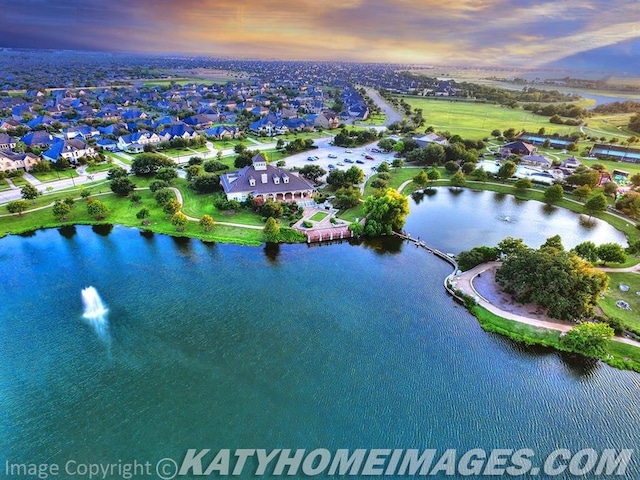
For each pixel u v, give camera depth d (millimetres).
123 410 50812
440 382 55719
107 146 175125
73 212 110625
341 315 69375
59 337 63094
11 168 138875
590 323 63188
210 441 46906
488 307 72000
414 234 105312
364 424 49062
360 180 131750
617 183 143000
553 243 84062
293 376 56000
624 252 85812
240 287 77250
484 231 108438
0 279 79375
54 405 51438
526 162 170750
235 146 180000
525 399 53344
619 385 56188
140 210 109938
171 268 84188
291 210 110875
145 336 63344
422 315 70250
